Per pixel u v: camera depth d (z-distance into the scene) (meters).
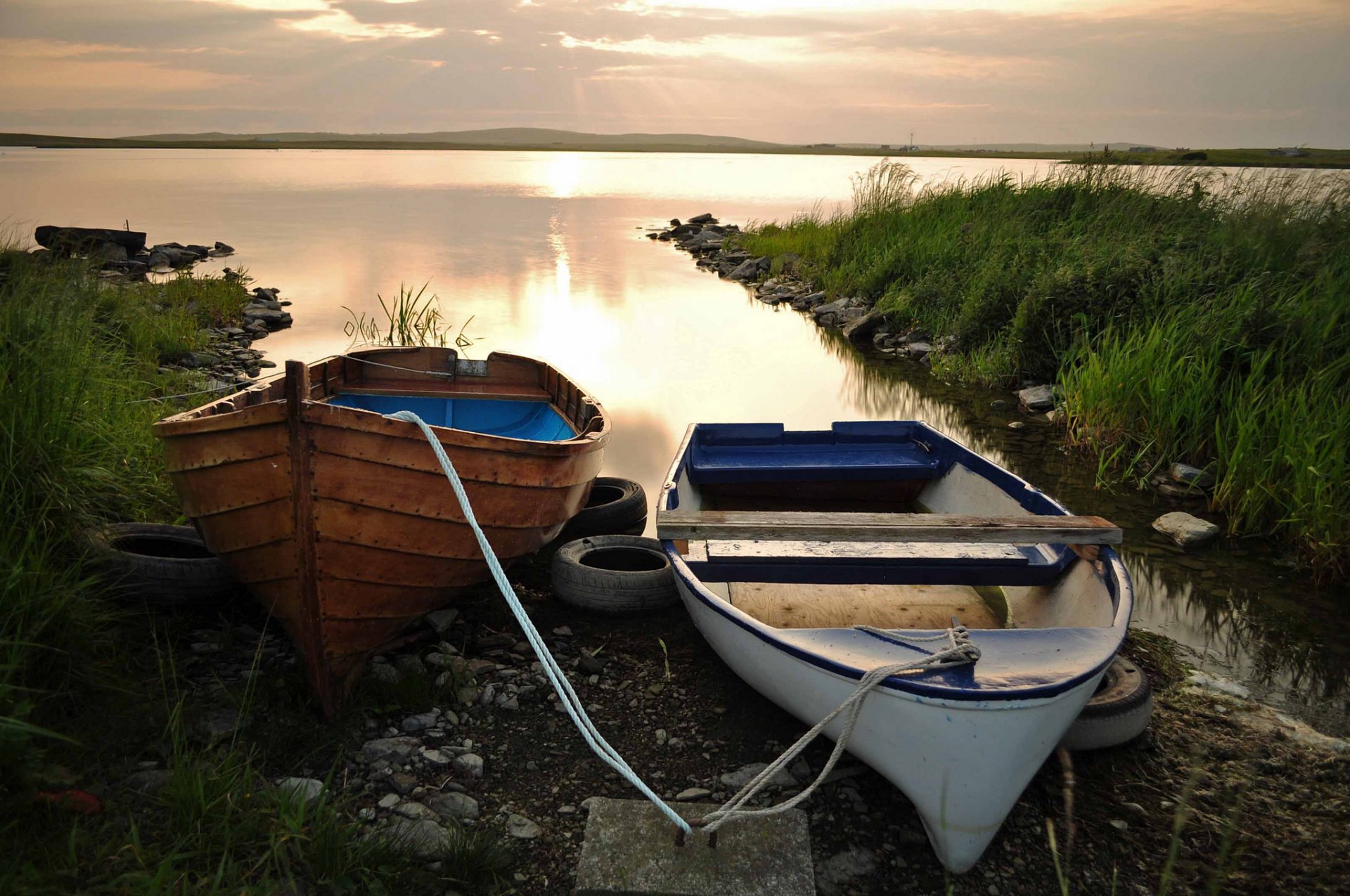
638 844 3.29
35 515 4.26
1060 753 3.73
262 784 3.49
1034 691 2.88
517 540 4.79
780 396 10.91
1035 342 11.02
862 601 4.87
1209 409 7.88
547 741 4.02
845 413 10.20
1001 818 3.15
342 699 4.09
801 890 3.11
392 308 15.72
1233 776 3.87
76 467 4.73
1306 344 8.01
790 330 15.03
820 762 3.93
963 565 4.33
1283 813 3.63
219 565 4.70
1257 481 6.58
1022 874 3.31
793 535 4.11
